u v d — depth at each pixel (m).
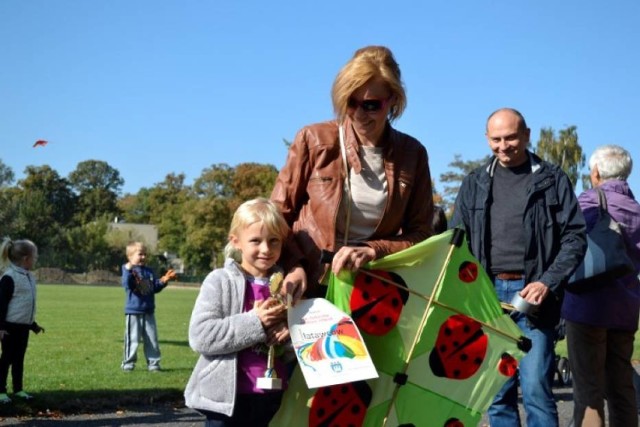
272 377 3.61
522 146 5.23
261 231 3.77
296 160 4.06
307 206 4.10
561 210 5.09
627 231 5.67
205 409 3.63
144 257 11.48
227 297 3.72
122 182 152.00
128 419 7.85
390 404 3.96
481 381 4.09
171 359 13.02
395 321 3.98
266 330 3.62
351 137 3.98
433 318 4.03
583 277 5.47
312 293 4.00
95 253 90.06
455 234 4.06
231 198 92.44
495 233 5.29
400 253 3.93
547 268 5.11
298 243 4.03
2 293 8.21
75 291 48.28
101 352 13.73
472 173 5.55
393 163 4.03
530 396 4.96
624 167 5.82
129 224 124.94
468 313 4.09
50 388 9.17
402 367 3.97
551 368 5.00
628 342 5.77
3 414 7.81
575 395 5.68
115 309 28.02
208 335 3.59
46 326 19.42
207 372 3.65
